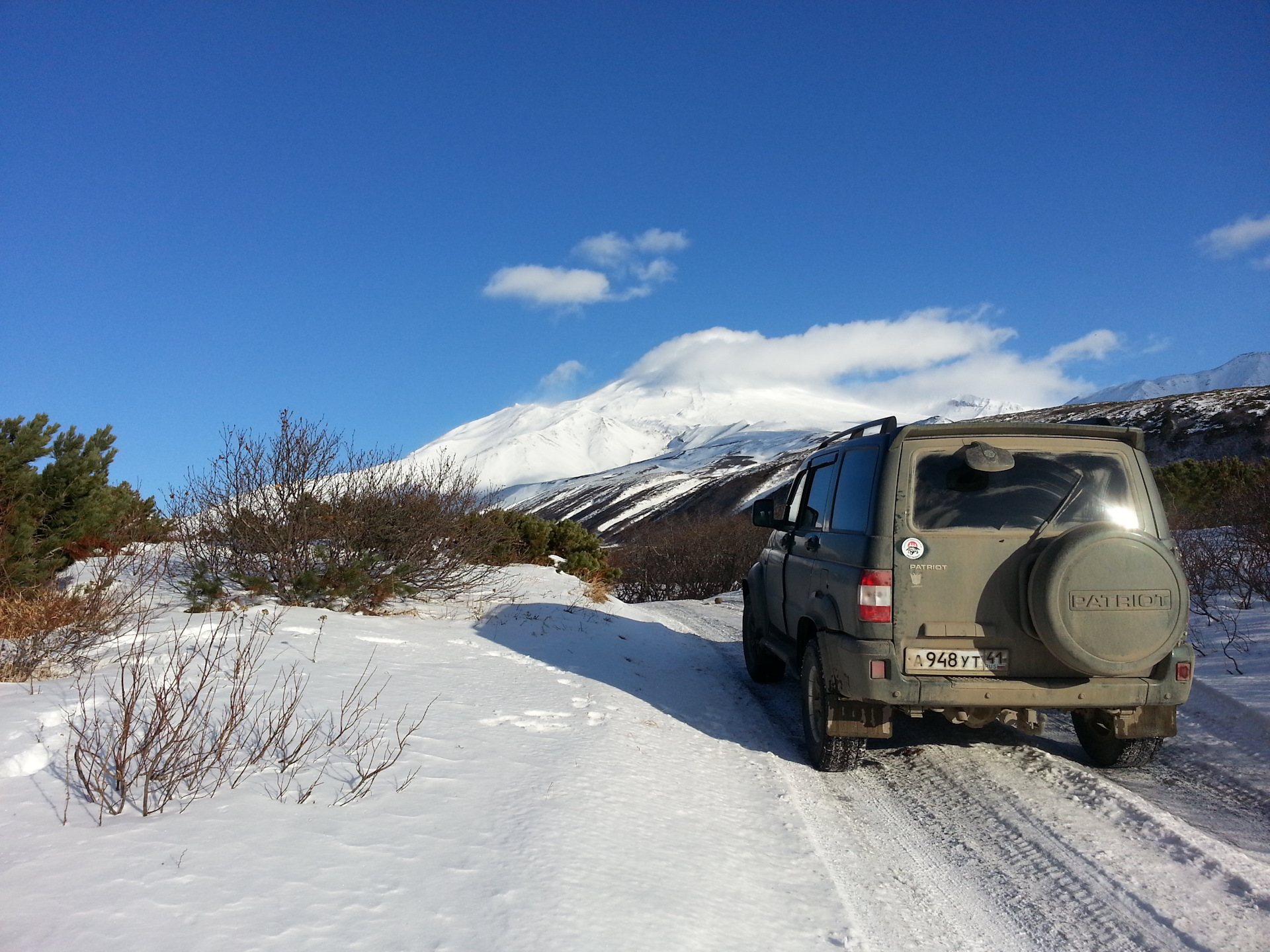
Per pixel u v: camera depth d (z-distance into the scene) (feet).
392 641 24.54
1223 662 23.89
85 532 26.32
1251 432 249.34
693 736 19.76
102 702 15.66
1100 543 14.96
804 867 12.84
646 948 9.50
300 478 29.43
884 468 16.57
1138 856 13.30
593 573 57.21
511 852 11.44
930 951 10.64
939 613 15.80
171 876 9.73
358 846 11.09
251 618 25.00
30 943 8.19
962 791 16.72
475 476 35.19
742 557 106.22
